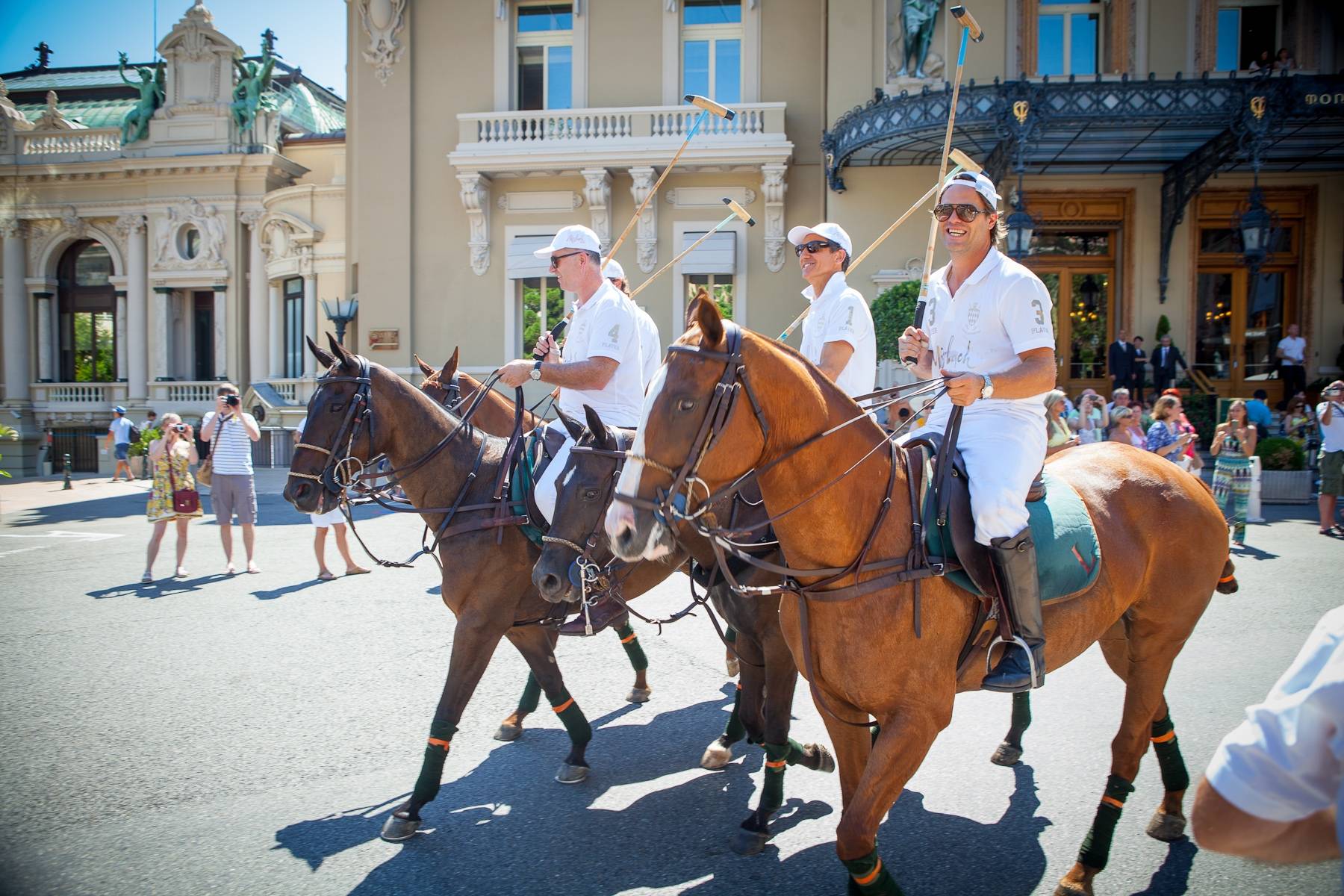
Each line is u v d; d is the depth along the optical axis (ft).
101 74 110.93
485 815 13.33
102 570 33.86
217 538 42.01
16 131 92.43
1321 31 53.98
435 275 65.26
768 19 62.13
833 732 10.14
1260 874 11.41
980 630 9.84
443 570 14.06
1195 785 13.92
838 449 9.37
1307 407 50.49
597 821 13.10
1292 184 55.77
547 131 62.44
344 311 67.46
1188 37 53.47
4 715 17.75
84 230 92.84
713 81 63.41
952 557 9.66
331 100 111.24
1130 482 12.06
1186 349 55.36
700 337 8.96
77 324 97.19
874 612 9.30
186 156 86.43
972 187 10.25
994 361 10.38
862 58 56.90
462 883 11.34
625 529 8.43
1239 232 56.08
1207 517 12.20
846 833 8.98
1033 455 9.98
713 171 62.13
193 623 25.25
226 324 88.17
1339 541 34.55
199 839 12.54
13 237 93.91
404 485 14.84
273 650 22.49
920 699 9.37
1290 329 53.88
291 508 52.75
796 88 61.93
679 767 15.21
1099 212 56.18
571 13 64.18
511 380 14.52
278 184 88.53
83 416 92.73
